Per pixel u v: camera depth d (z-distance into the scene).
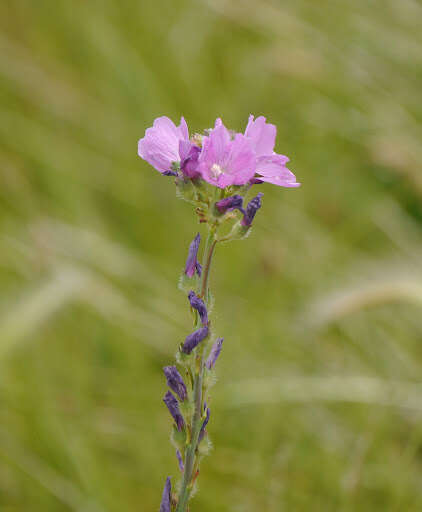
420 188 1.13
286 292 1.04
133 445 0.77
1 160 1.15
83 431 0.76
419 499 0.73
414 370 0.92
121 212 1.16
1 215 1.10
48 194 1.15
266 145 0.58
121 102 1.24
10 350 0.76
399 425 0.83
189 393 0.58
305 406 0.83
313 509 0.72
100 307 0.89
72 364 0.87
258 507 0.72
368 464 0.75
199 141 0.58
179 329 0.94
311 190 1.22
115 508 0.71
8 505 0.72
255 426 0.80
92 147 1.22
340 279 1.02
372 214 1.17
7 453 0.73
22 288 0.92
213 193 0.58
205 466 0.74
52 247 0.99
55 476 0.72
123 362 0.89
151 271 1.04
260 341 0.92
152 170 1.19
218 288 1.01
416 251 1.11
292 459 0.76
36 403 0.76
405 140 1.20
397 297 0.79
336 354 0.94
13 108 1.24
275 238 1.11
